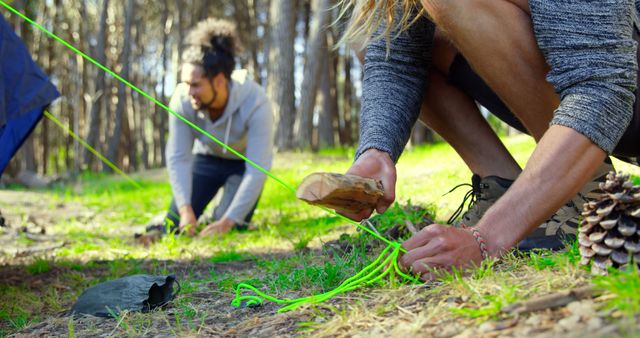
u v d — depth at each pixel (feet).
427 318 3.95
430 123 6.37
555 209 4.61
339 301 4.91
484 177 6.18
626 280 3.57
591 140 4.44
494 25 4.99
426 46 5.76
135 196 24.94
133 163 77.77
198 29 12.64
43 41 66.28
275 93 43.93
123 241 12.60
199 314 5.49
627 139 5.43
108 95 72.13
